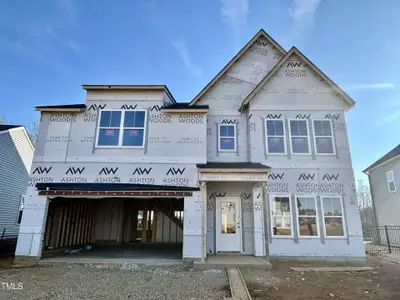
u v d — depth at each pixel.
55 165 9.87
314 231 9.72
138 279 6.71
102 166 9.90
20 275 7.13
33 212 9.26
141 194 9.27
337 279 6.98
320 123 10.82
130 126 10.32
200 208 9.26
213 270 7.85
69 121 10.32
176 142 10.16
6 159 14.70
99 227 14.65
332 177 10.22
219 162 10.95
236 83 12.09
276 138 10.72
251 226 10.29
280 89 11.20
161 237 14.90
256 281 6.62
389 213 16.66
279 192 10.13
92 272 7.58
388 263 9.44
